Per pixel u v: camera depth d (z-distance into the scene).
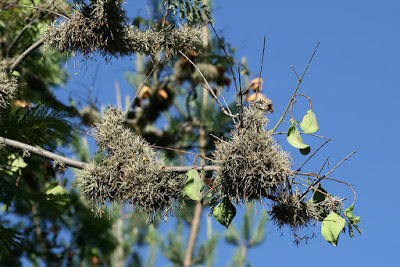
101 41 3.99
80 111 6.88
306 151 3.40
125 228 9.41
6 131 4.95
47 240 6.53
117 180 3.54
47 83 7.00
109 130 3.69
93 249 7.01
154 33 4.24
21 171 5.46
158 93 8.12
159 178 3.50
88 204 3.59
